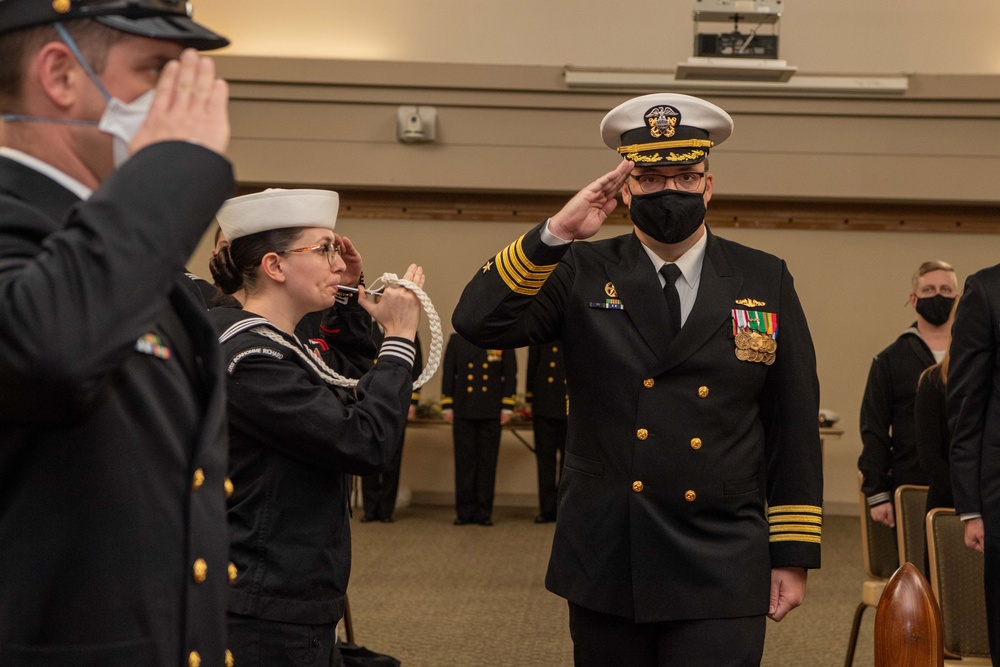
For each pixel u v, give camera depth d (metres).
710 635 2.06
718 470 2.13
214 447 1.15
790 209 9.24
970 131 8.79
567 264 2.29
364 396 1.93
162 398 1.09
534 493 9.38
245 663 1.77
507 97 8.91
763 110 8.85
